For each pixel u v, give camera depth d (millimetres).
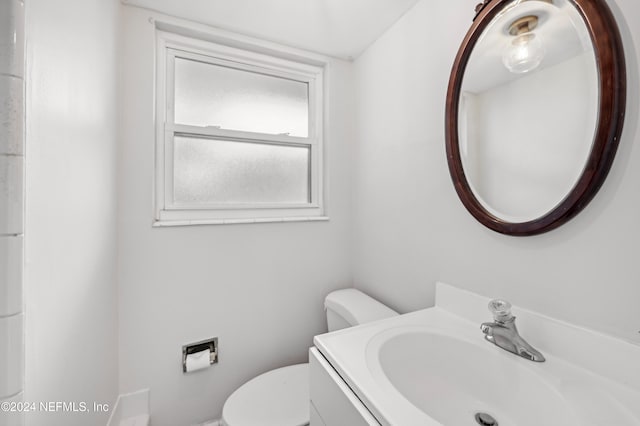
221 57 1431
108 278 1028
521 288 786
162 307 1231
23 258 513
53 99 637
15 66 499
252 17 1269
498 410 707
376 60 1438
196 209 1362
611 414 539
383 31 1370
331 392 686
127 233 1169
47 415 618
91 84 853
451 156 958
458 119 950
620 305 593
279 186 1590
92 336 875
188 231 1283
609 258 609
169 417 1247
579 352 653
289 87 1617
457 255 988
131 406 1169
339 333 839
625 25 583
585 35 625
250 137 1493
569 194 648
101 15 933
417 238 1173
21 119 507
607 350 607
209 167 1427
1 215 487
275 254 1471
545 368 661
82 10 786
